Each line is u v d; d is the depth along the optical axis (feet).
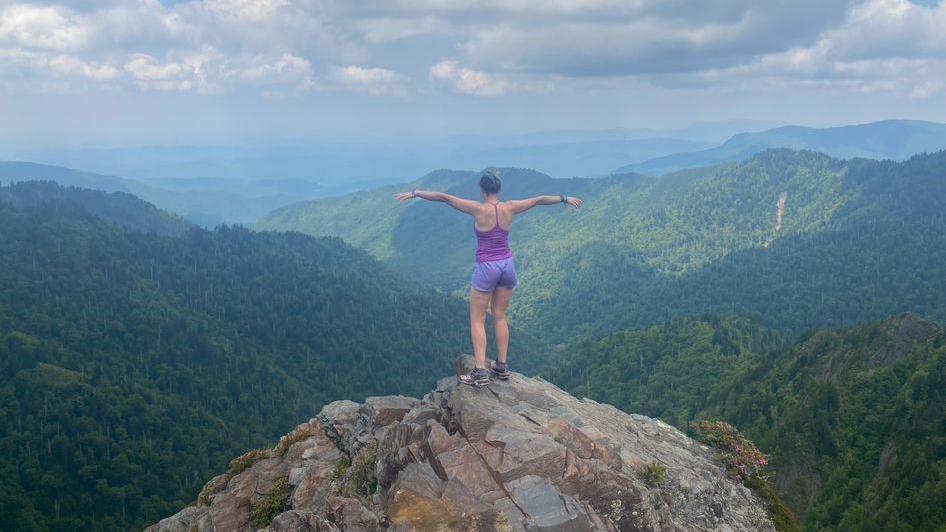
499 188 35.76
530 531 26.94
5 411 462.19
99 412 484.33
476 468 29.53
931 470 214.48
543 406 37.88
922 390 285.64
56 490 417.28
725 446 48.08
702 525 36.40
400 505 27.66
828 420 299.99
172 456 462.19
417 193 35.50
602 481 30.35
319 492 39.81
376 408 44.52
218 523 45.91
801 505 274.36
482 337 37.65
